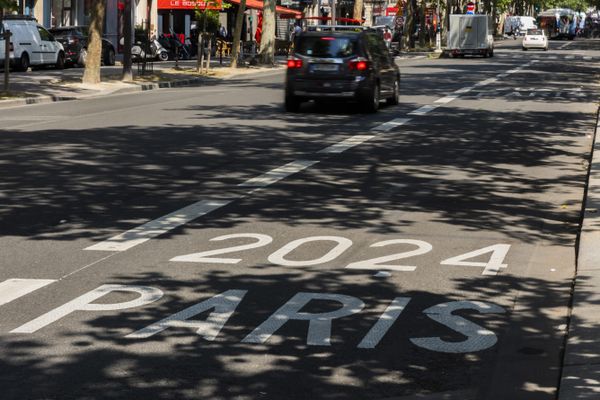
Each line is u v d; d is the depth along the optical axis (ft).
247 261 35.99
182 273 33.86
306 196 50.70
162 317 28.55
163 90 135.23
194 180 55.11
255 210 46.50
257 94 124.88
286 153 67.05
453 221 44.91
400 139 76.28
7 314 28.63
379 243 39.81
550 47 398.01
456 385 23.63
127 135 76.23
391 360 25.29
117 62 198.29
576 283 32.58
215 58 232.73
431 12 417.08
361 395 22.84
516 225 44.32
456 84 146.00
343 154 67.00
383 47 105.29
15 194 50.01
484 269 35.60
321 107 106.01
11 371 23.93
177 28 257.55
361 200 49.85
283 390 23.02
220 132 79.05
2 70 158.30
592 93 132.36
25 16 163.32
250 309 29.58
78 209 46.01
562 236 42.11
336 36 98.58
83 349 25.61
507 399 22.75
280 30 330.13
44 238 39.47
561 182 57.16
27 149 67.41
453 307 30.35
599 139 76.48
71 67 181.27
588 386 22.95
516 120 92.94
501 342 26.96
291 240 40.01
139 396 22.44
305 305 30.14
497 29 584.81
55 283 32.24
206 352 25.53
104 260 35.65
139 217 44.27
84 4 212.43
